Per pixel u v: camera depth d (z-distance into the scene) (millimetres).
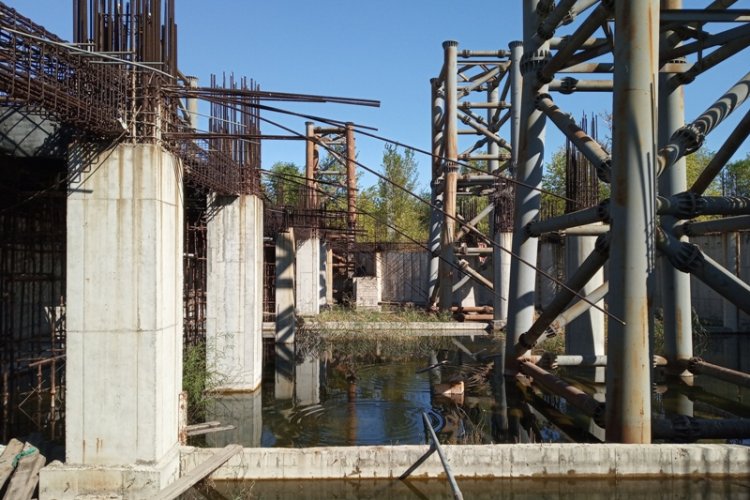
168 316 8547
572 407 13164
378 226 47844
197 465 8648
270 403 13672
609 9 10016
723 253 25281
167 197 8484
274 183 25547
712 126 10289
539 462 8617
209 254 14922
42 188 11633
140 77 8039
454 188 27672
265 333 24984
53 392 11297
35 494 7945
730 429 9508
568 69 14156
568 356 15031
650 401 9008
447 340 23766
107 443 7895
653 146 9023
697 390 14281
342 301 36781
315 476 8609
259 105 8180
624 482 8531
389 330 25156
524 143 15562
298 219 24328
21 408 12250
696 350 20109
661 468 8602
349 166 30719
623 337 8969
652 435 9508
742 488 8352
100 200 7965
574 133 12445
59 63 6586
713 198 10234
